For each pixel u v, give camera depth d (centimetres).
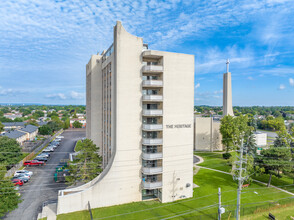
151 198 3559
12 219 2939
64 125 13250
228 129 5784
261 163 4138
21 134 8194
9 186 2789
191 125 3622
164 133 3400
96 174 3941
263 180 4528
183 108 3544
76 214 2991
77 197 3084
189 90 3584
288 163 3894
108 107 4106
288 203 3447
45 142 8600
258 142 7800
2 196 2728
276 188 4091
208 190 3900
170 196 3462
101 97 5109
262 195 3741
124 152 3316
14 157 5103
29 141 8431
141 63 3372
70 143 8962
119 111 3256
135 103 3356
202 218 2920
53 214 3038
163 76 3366
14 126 11075
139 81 3369
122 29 3238
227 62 7644
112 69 3672
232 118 6069
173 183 3488
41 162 5653
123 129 3294
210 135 7369
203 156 6562
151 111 3316
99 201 3206
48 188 4078
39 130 9962
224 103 7775
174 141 3484
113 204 3284
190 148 3625
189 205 3312
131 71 3312
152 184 3331
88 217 2900
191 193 3634
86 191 3134
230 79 7662
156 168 3347
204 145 7381
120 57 3234
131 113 3334
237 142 5509
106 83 4294
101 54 5272
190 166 3634
